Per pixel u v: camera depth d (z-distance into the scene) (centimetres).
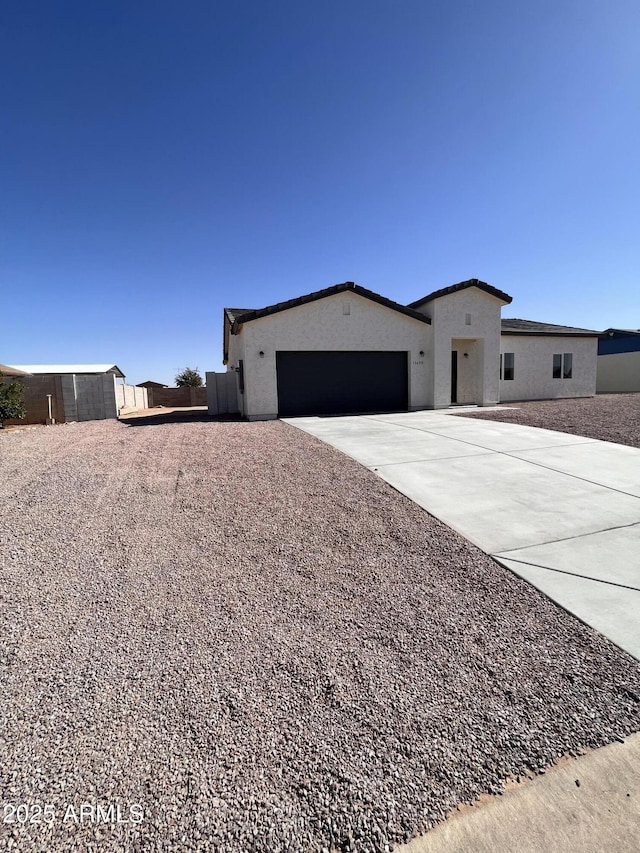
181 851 173
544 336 2088
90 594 352
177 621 320
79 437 1098
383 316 1639
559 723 235
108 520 499
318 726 232
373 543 447
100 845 174
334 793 197
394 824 185
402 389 1708
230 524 491
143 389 3162
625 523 488
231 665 276
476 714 240
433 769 209
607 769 210
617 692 255
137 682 260
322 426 1198
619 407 1480
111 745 218
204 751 216
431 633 308
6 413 1515
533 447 860
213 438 1013
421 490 603
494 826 184
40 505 542
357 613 332
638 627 310
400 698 251
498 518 507
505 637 303
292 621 321
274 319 1506
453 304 1717
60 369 3397
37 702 243
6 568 389
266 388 1509
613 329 2938
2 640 295
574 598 346
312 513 523
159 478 657
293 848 176
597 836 180
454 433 1033
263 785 200
